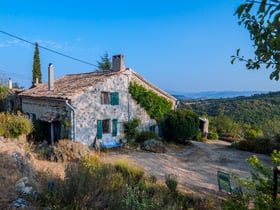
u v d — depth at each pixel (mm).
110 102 16562
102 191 4711
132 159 13328
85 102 15102
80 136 14836
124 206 4559
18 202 3977
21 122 12352
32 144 13234
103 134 16125
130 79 17953
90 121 15367
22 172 5609
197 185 9727
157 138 18047
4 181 4715
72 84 17266
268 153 17188
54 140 15625
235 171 12352
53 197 4363
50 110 16250
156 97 19562
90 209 4082
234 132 26656
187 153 16266
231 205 3260
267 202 3023
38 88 20328
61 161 10062
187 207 6656
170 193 7309
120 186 5590
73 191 4441
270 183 3201
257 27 2008
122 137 17297
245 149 18312
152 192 6680
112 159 12633
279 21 1549
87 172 4961
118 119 17062
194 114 19688
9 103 23484
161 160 13648
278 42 1838
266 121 25234
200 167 12805
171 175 9750
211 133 25906
